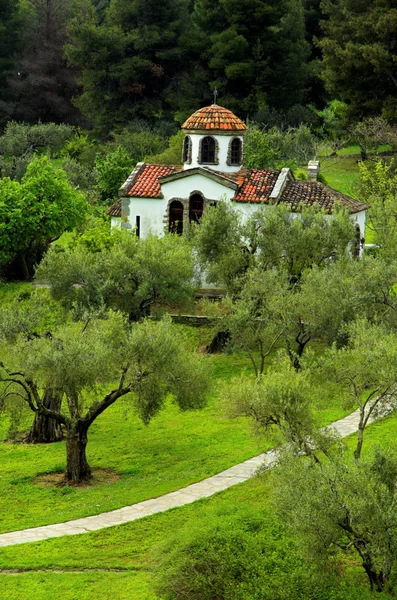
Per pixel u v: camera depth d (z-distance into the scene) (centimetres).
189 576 3759
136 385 5606
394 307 6003
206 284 8262
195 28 16375
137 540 4653
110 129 15988
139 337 5538
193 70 16100
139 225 8706
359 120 13700
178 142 12325
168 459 5859
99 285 7206
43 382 5422
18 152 15025
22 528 4859
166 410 6850
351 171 13112
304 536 3597
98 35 15638
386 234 7350
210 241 7450
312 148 13625
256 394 4409
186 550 3859
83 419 5647
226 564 3797
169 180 8512
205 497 5094
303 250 7162
